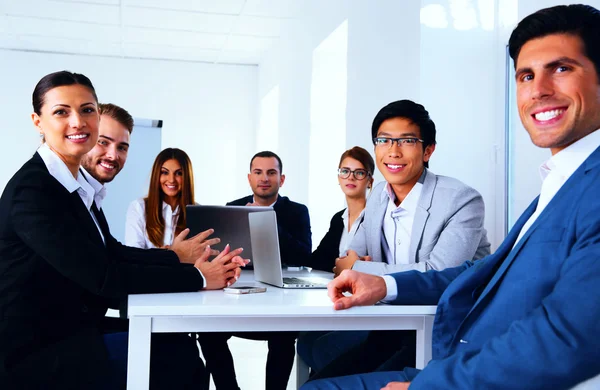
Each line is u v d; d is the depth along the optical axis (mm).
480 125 3414
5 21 6531
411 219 2195
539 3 2906
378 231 2293
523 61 1276
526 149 2928
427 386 1077
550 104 1226
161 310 1403
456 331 1332
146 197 3605
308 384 1422
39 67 7711
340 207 5539
